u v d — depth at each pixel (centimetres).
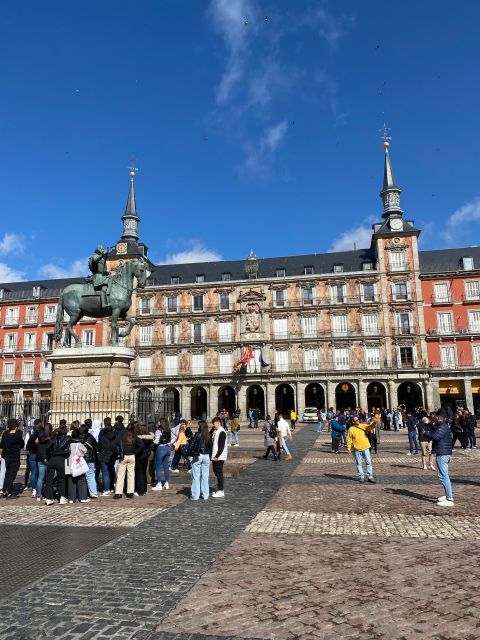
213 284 6688
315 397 6544
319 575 672
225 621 531
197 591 614
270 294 6562
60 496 1216
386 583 642
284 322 6462
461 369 5925
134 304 6831
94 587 627
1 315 7312
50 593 607
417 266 6288
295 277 6488
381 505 1141
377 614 550
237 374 6322
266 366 6244
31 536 898
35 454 1367
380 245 6431
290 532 901
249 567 705
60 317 1822
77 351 1730
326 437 3572
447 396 6044
